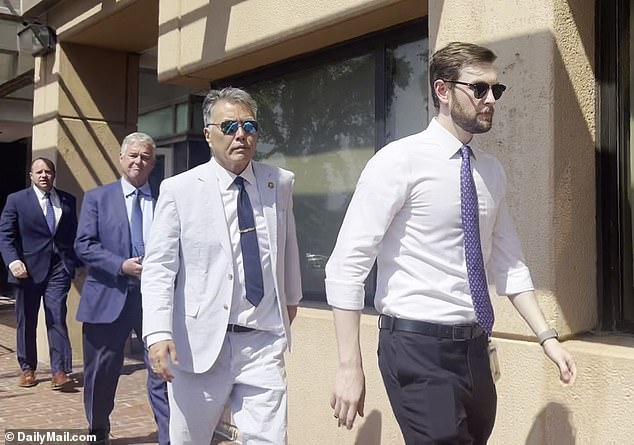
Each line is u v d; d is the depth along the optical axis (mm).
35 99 8117
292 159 5078
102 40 7594
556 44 3127
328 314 4359
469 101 2357
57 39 7637
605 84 3270
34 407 5805
